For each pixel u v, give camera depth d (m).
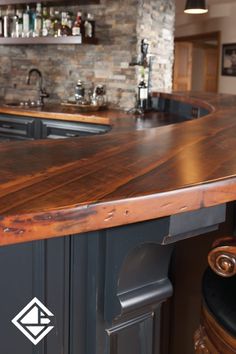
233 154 1.17
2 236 0.71
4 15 4.57
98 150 1.22
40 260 0.94
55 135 3.90
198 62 12.05
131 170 0.99
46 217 0.73
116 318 1.03
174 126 1.72
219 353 1.04
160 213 0.84
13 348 0.99
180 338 1.50
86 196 0.79
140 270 1.05
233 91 8.27
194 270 1.47
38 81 4.69
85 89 4.41
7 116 4.17
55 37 4.09
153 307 1.13
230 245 0.96
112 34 4.15
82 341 1.02
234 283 1.11
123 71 4.16
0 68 4.91
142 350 1.13
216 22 8.52
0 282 0.94
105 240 0.97
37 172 0.96
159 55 4.45
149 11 4.14
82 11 4.23
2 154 1.15
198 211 0.92
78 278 0.98
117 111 4.07
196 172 0.97
